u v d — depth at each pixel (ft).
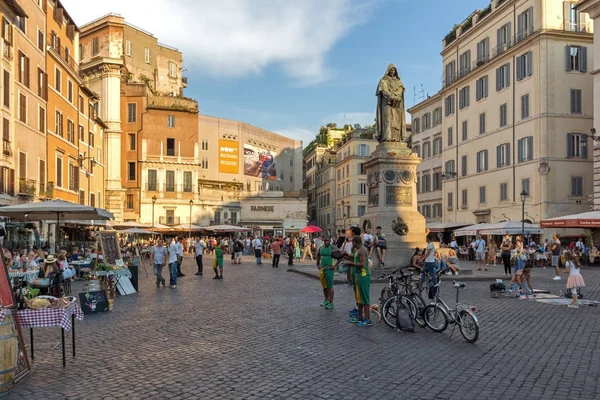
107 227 129.70
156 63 224.94
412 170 70.08
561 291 58.44
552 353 28.99
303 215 239.09
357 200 264.11
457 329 35.91
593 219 94.32
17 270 53.21
